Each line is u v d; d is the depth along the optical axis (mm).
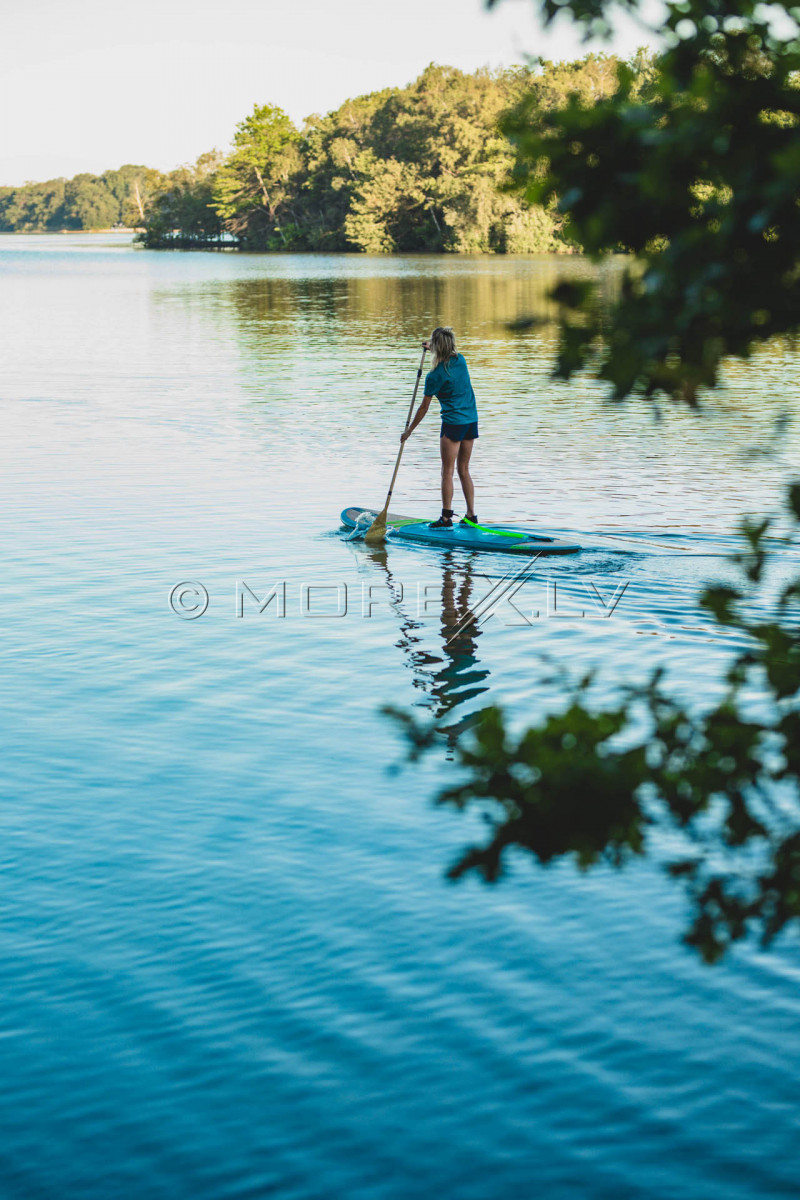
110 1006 5223
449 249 126125
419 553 13039
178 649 10055
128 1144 4441
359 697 8883
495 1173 4273
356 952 5621
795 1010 5148
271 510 15156
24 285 80812
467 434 13539
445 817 6961
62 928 5836
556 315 2512
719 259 2359
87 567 12594
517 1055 4879
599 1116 4535
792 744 2660
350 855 6535
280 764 7734
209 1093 4688
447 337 13234
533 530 13859
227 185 164625
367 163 136000
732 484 16344
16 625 10711
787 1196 4133
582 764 2531
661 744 2689
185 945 5676
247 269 103938
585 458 18516
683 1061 4824
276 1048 4938
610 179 2482
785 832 2775
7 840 6734
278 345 38031
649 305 2424
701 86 2336
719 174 2342
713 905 2910
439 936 5742
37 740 8172
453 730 8164
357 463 18281
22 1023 5113
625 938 5719
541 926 5836
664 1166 4281
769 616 10188
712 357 2459
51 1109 4613
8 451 19344
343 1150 4395
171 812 7070
